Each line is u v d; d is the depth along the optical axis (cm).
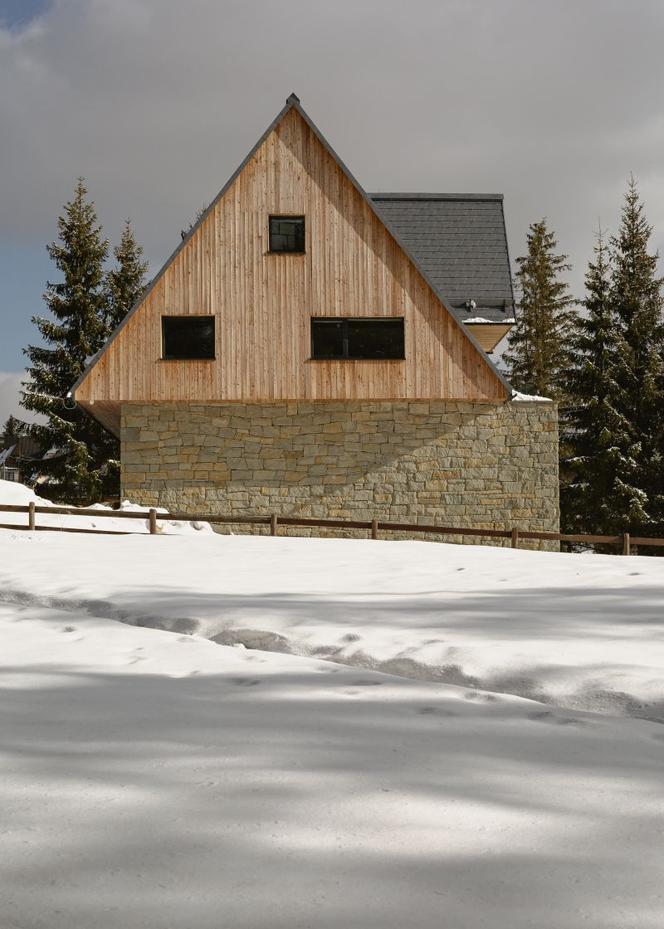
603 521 2967
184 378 2041
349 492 2070
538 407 2084
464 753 359
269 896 223
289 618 695
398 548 1523
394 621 676
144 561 1227
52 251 3434
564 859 249
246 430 2077
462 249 2416
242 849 253
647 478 2966
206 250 2064
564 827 274
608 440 2948
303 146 2081
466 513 2077
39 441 3331
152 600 814
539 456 2080
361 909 217
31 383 3366
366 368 2048
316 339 2064
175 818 277
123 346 2052
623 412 3061
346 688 489
